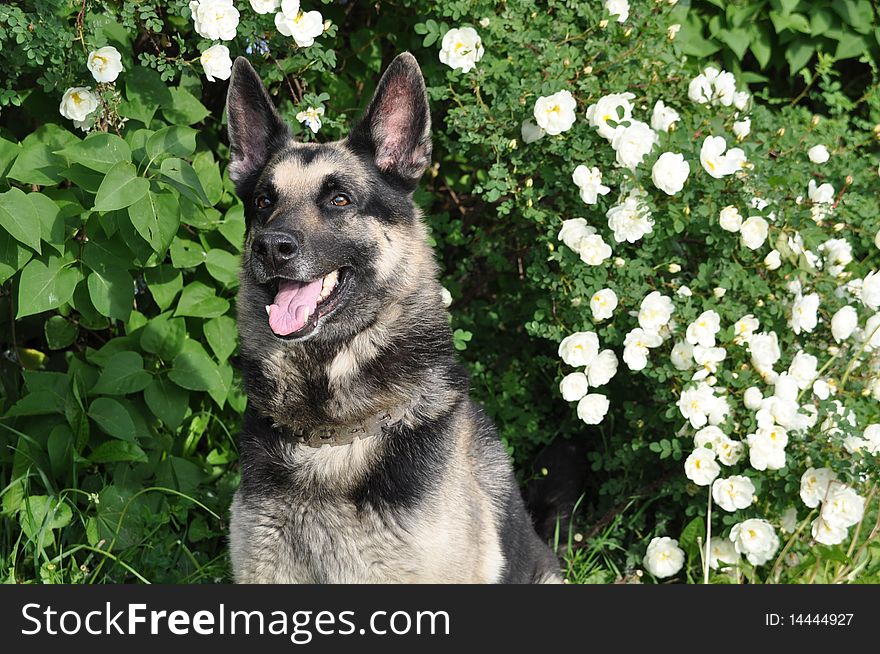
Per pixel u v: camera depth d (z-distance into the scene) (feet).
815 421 14.73
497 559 12.55
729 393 14.98
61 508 14.42
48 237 13.98
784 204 15.52
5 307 16.43
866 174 17.30
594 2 16.29
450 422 12.19
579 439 17.49
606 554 16.15
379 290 12.48
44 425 15.26
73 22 15.03
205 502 16.07
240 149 13.70
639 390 16.47
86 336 17.60
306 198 12.45
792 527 14.93
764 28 19.98
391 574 11.64
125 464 15.33
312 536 11.71
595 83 15.55
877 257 17.67
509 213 16.87
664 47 16.60
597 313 14.82
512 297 18.03
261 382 12.43
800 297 14.96
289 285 12.28
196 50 16.05
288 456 11.89
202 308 15.58
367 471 11.66
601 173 15.28
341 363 12.17
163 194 14.24
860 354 15.64
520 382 17.81
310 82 17.24
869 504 15.55
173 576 14.74
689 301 14.71
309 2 16.89
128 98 15.37
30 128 16.81
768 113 17.58
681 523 16.24
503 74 15.89
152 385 15.43
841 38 19.74
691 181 14.85
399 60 12.91
